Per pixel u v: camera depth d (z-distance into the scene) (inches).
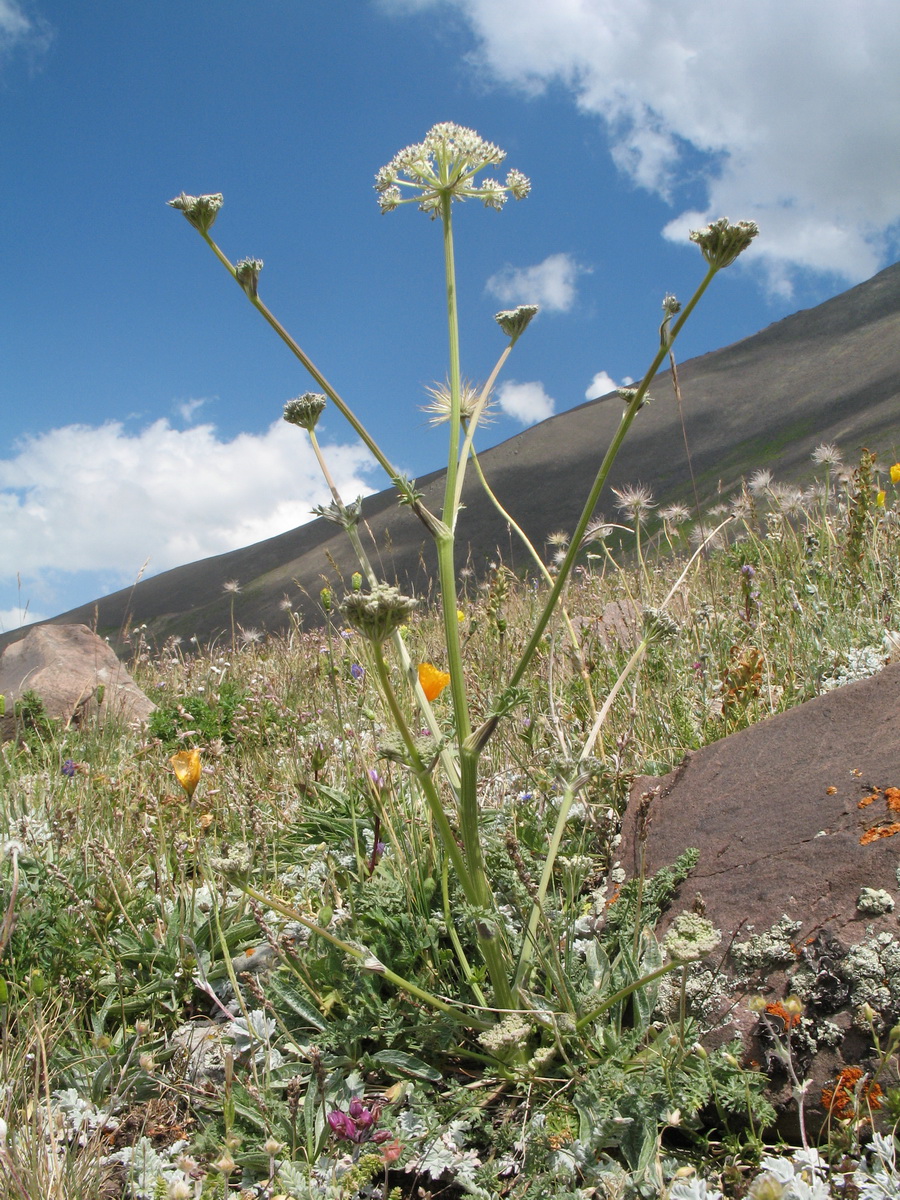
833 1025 71.8
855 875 79.9
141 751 181.6
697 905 83.0
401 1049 86.0
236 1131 78.2
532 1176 69.7
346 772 136.3
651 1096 71.2
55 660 294.7
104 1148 79.3
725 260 64.7
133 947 106.3
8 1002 92.7
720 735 127.7
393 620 62.5
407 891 99.0
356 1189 67.6
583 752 84.8
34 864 113.2
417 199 84.5
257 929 105.7
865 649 143.2
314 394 82.0
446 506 78.6
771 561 214.7
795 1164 63.6
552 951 79.4
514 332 89.0
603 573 235.3
